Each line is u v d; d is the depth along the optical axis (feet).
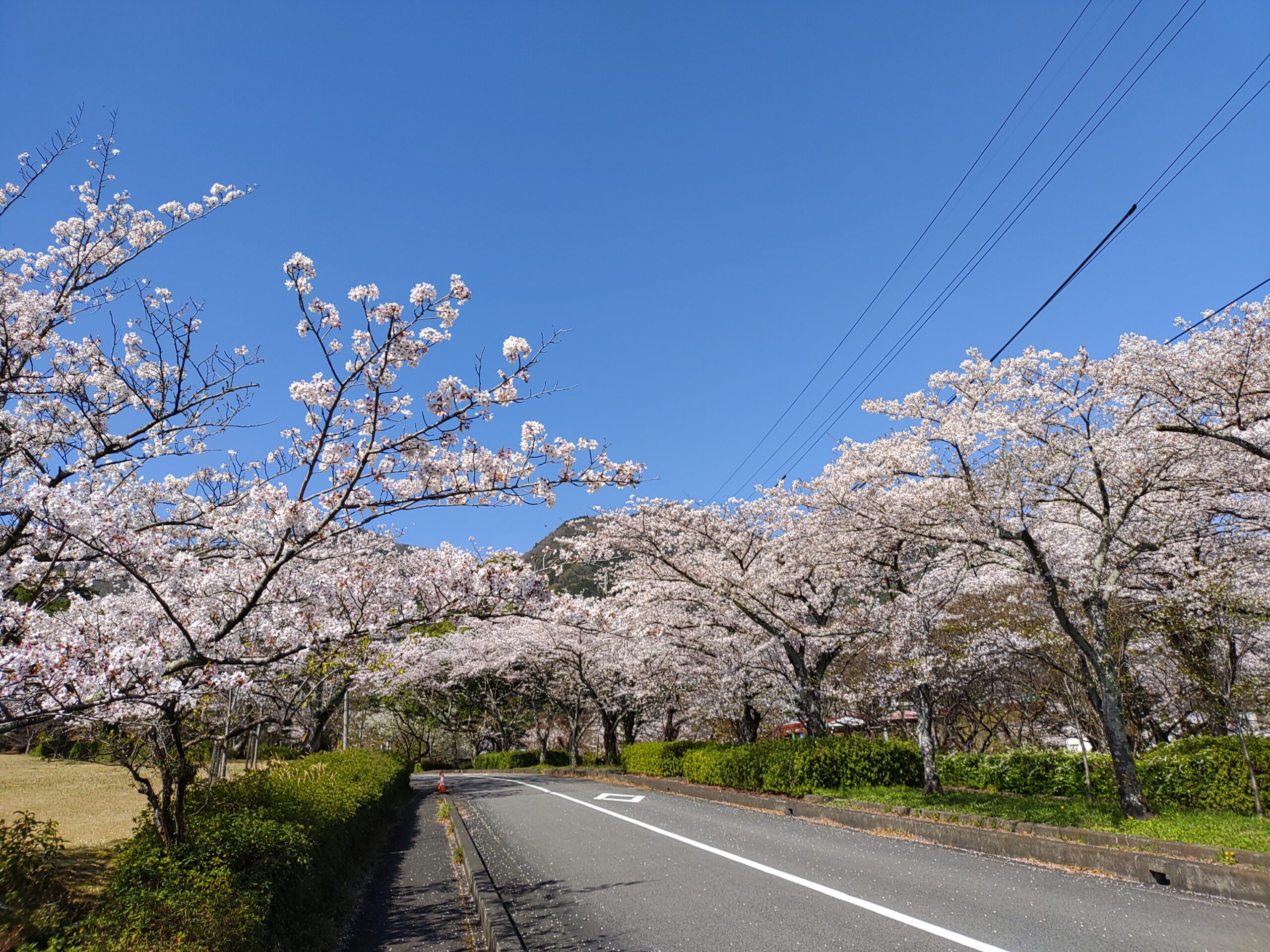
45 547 17.88
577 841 33.09
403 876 27.71
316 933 18.47
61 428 22.53
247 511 18.89
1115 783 37.60
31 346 20.94
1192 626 35.94
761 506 57.41
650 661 67.87
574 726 95.71
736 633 56.24
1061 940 16.46
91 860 25.09
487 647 95.45
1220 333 30.09
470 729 139.44
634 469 21.97
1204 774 33.04
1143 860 22.24
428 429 19.33
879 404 40.29
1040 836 27.04
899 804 35.50
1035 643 39.83
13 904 16.02
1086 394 34.68
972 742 64.75
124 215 24.71
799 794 42.91
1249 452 30.37
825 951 16.37
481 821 42.04
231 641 18.72
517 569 21.52
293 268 18.53
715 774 52.80
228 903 14.43
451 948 18.51
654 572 54.19
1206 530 35.55
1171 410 32.07
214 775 28.99
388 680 56.49
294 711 31.01
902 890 21.66
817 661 53.98
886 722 70.44
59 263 23.77
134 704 15.67
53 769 56.70
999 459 35.45
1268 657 40.40
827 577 49.42
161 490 23.27
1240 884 19.67
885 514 39.65
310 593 19.69
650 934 18.30
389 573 20.90
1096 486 37.73
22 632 15.29
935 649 39.78
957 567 42.60
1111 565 38.17
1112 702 30.68
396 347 19.06
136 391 23.61
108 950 12.61
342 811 26.63
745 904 20.58
